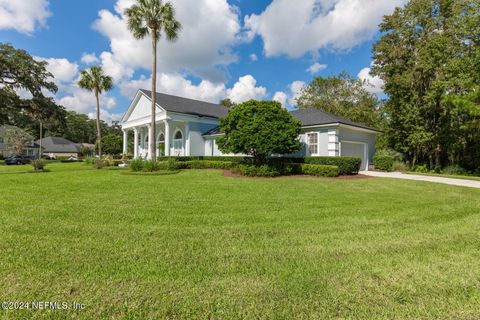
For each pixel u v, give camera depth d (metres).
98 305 2.26
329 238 4.09
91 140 74.38
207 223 4.93
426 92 19.39
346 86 32.44
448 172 19.48
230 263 3.14
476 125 15.05
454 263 3.17
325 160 14.27
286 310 2.20
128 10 16.23
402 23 20.17
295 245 3.79
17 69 29.05
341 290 2.52
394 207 6.41
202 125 23.05
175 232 4.34
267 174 13.05
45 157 46.25
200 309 2.21
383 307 2.26
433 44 18.09
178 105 22.94
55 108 33.94
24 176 13.30
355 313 2.17
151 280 2.71
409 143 20.73
